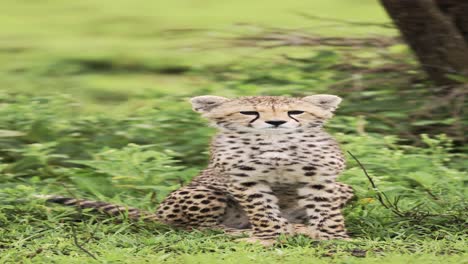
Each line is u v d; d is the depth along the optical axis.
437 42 25.70
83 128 24.55
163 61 38.03
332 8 44.84
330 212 17.59
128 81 35.44
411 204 19.67
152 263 15.73
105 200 20.12
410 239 17.56
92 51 40.22
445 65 25.81
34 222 18.47
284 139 17.41
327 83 27.19
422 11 25.56
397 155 21.95
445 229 18.06
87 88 33.78
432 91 26.19
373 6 44.72
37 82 34.56
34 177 21.03
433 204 19.45
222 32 31.48
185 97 27.22
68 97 27.58
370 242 17.08
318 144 17.52
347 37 28.05
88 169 21.45
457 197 19.91
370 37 27.97
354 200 19.12
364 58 28.06
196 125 24.56
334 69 28.22
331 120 24.67
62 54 40.06
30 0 51.12
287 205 18.06
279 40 27.97
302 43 27.84
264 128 17.31
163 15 46.75
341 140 22.77
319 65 28.55
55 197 19.22
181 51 35.25
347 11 44.00
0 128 24.52
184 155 23.30
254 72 29.12
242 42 28.56
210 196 18.17
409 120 25.12
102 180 21.02
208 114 17.69
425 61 26.03
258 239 17.27
